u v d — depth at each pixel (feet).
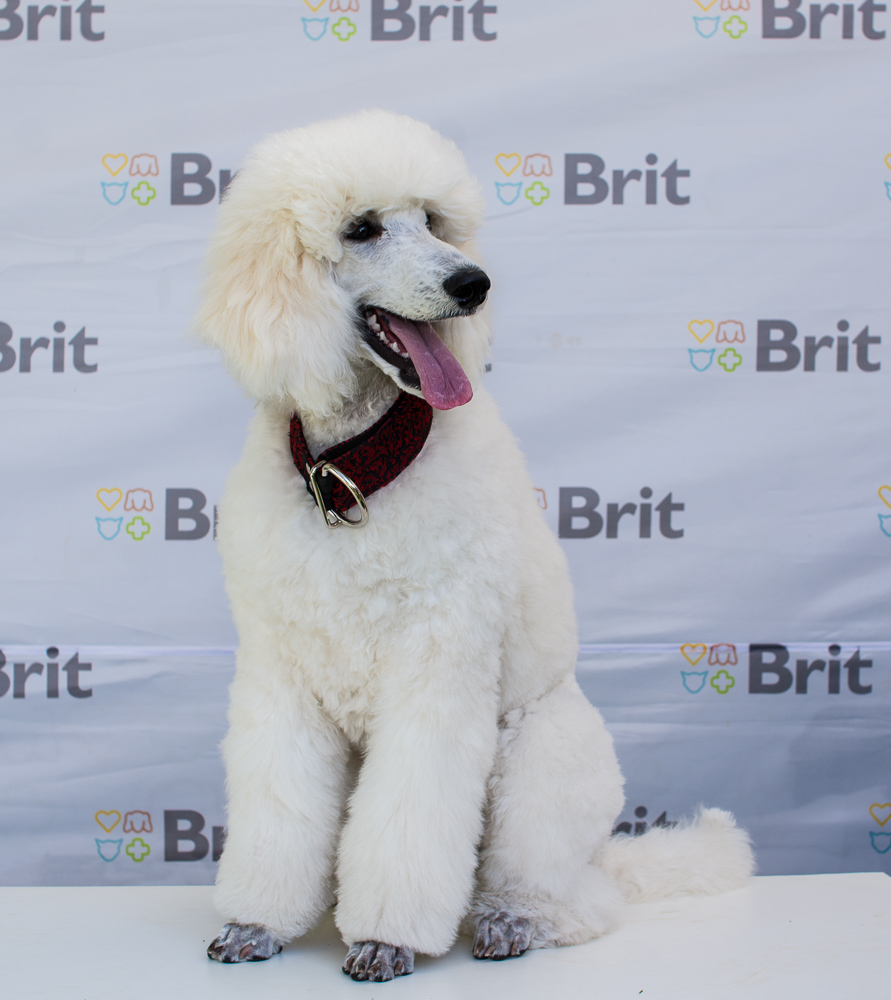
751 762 7.55
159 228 7.43
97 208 7.41
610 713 7.55
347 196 4.58
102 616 7.41
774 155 7.52
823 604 7.58
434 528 4.48
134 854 7.41
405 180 4.62
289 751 4.69
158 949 4.88
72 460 7.40
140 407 7.44
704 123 7.51
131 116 7.39
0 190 7.34
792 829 7.55
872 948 4.91
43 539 7.39
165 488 7.46
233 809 4.78
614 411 7.57
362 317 4.82
